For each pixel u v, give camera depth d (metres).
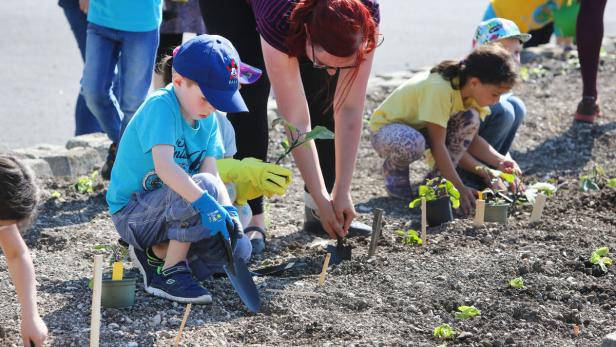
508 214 5.93
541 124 8.30
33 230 5.50
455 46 12.92
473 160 6.29
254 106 5.30
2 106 9.51
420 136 6.20
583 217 5.81
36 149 7.21
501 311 4.38
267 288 4.61
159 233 4.48
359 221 5.93
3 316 4.21
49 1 15.55
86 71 6.27
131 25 6.21
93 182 6.54
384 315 4.34
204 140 4.58
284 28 4.51
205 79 4.18
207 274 4.52
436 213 5.68
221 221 4.21
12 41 12.52
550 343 4.07
